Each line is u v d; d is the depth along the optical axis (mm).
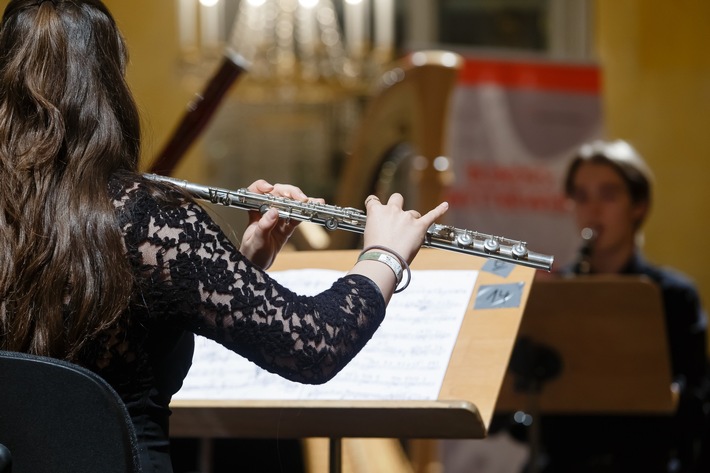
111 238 2199
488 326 3018
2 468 1969
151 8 8219
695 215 9547
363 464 4246
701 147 9562
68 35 2344
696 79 9562
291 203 2572
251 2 7609
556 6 9836
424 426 2807
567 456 5242
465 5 9875
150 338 2281
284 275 3314
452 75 5035
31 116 2297
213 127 9023
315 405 2832
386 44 7828
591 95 7926
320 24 8016
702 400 5098
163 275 2215
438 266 3246
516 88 7824
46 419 2016
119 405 2031
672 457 5121
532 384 4590
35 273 2178
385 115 5320
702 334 5422
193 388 3066
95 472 2014
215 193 2543
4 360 2014
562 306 4594
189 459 4887
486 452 7152
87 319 2166
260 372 3078
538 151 7836
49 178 2244
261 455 4477
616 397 4633
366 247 2426
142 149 2701
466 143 7754
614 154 5680
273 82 7789
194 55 7516
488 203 7770
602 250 5699
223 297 2217
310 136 9203
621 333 4594
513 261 2506
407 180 7949
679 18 9523
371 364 2988
